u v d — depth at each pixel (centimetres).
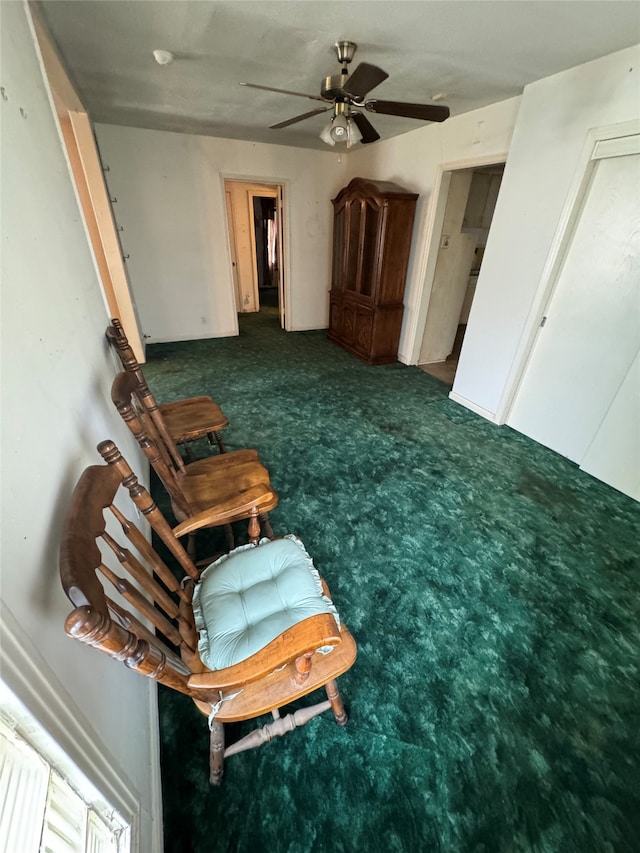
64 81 214
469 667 130
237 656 87
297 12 166
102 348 145
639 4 150
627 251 208
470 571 168
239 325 568
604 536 192
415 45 193
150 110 313
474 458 255
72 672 65
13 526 54
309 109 304
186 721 115
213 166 420
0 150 78
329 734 112
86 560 58
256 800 99
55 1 157
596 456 236
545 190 235
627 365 217
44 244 97
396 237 370
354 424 294
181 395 336
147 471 209
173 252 443
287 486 219
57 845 52
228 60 214
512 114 263
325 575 163
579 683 127
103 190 338
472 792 101
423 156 354
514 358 277
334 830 94
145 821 82
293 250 502
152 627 129
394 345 428
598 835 94
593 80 200
